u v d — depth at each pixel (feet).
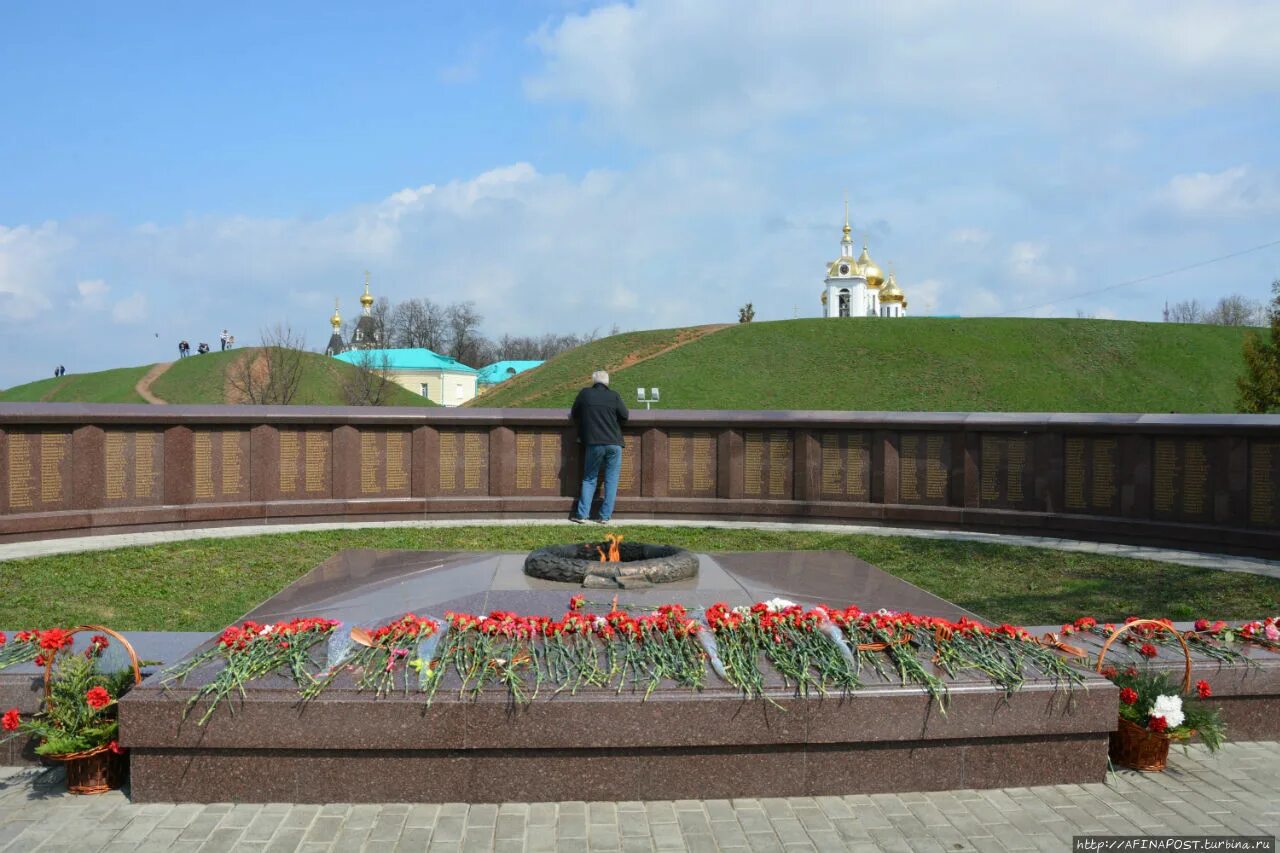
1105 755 15.11
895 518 41.65
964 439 40.40
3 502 35.32
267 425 40.98
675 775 14.25
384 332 280.72
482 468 43.68
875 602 18.83
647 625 15.55
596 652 15.07
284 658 14.61
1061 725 14.75
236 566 31.04
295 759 13.88
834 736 14.28
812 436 42.88
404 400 183.83
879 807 14.06
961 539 37.78
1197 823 13.61
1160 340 179.52
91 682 14.70
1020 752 14.85
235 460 40.52
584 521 42.39
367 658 14.57
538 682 14.11
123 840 12.68
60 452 36.76
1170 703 15.15
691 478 44.06
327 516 41.73
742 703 14.12
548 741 13.91
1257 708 16.99
